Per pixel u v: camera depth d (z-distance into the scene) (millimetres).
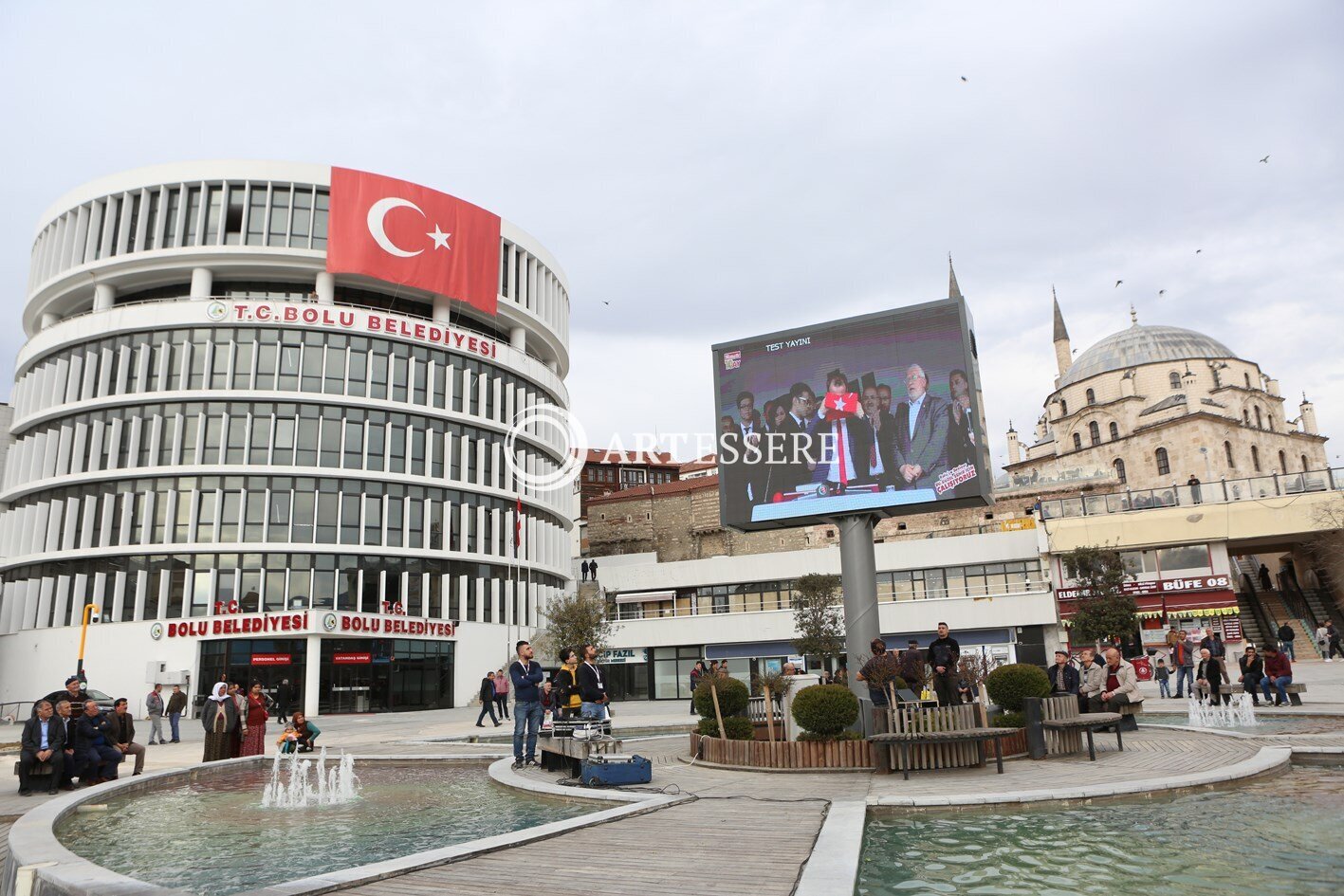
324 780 14477
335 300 48500
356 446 46125
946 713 11922
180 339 45250
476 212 51281
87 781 14000
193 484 43656
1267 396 84250
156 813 11180
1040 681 13891
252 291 47750
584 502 94562
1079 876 6414
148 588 42281
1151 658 37875
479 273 50906
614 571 58562
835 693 12969
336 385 46219
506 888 6195
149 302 45688
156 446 43812
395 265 47344
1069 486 62531
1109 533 47562
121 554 42750
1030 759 12852
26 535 45562
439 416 48656
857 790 10469
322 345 46344
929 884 6383
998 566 50250
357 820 10359
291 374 45688
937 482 17047
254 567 43031
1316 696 23219
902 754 11500
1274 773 10477
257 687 19047
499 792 12414
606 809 10359
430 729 28094
